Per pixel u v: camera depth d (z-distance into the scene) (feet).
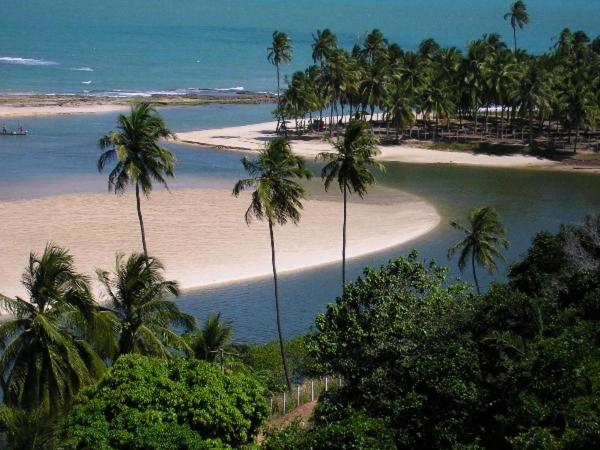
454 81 469.57
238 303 198.49
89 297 108.27
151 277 118.73
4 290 194.08
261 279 216.95
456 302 115.85
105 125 504.02
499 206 315.78
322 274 222.69
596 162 403.34
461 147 440.45
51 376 102.94
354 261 235.40
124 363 100.27
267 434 97.76
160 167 169.58
